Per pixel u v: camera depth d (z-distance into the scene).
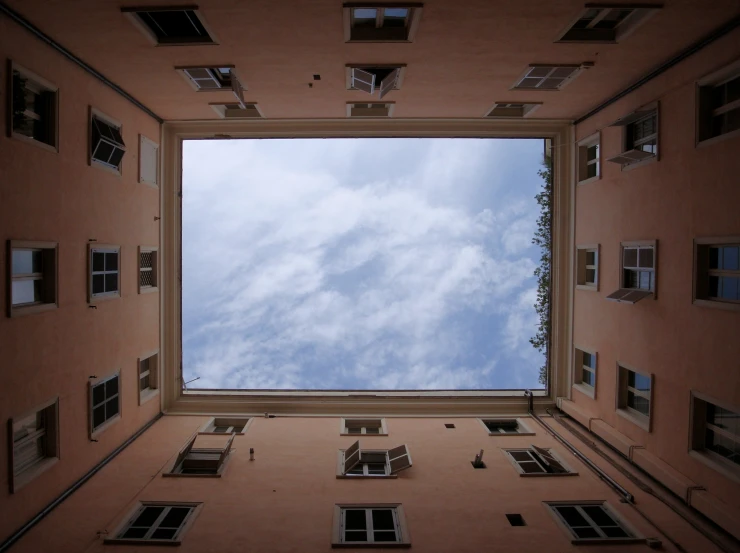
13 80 7.01
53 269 7.96
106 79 9.68
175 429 11.55
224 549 7.05
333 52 9.04
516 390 13.83
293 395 13.13
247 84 10.44
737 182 7.20
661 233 9.07
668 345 8.81
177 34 8.75
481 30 8.26
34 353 7.42
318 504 8.21
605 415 11.05
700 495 7.64
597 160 11.70
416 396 13.09
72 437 8.45
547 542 7.23
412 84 10.46
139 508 8.12
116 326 10.15
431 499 8.39
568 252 13.07
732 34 7.46
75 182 8.60
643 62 9.09
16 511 7.02
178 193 13.03
